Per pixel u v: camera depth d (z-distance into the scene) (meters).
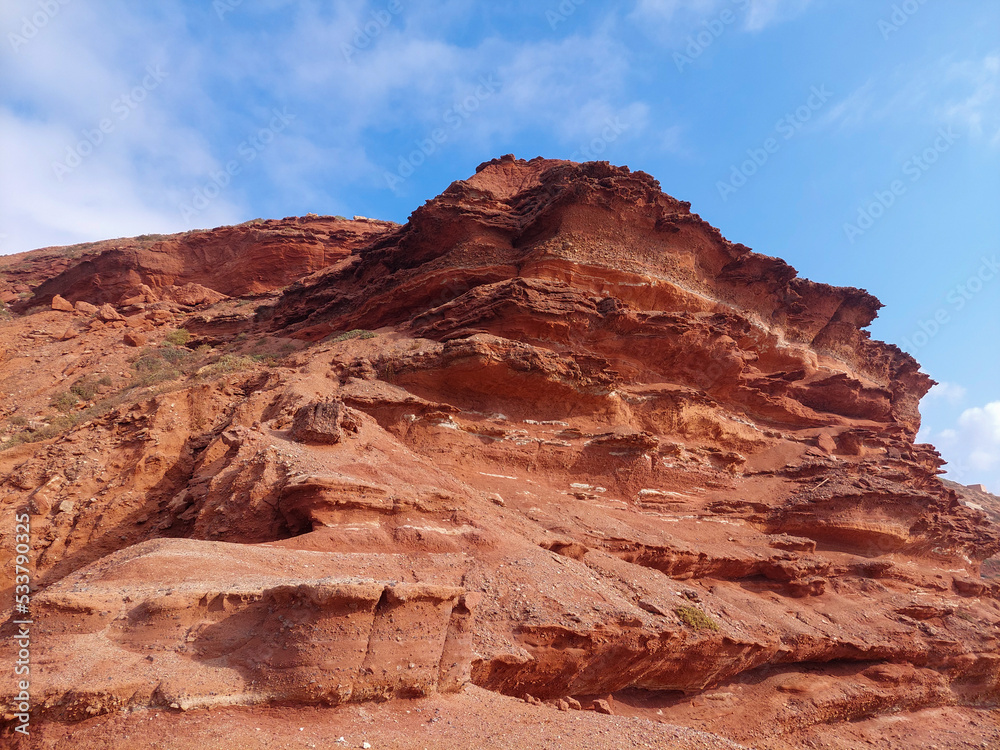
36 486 16.75
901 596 24.20
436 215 29.58
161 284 49.62
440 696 8.27
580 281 27.19
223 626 7.75
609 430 22.50
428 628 8.34
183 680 6.69
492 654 10.29
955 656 22.73
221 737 6.16
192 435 19.05
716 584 20.09
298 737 6.51
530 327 23.59
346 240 51.22
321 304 35.12
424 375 21.59
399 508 13.19
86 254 58.31
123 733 5.95
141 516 16.22
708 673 15.41
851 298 39.66
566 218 27.95
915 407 43.28
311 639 7.31
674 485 23.61
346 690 7.26
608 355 25.62
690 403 26.48
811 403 35.66
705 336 27.47
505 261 28.48
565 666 11.44
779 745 16.03
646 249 29.42
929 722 20.55
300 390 19.64
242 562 10.04
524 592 12.23
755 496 25.70
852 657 20.30
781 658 18.09
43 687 6.07
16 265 62.50
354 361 22.91
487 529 13.90
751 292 34.09
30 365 34.25
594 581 14.10
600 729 8.81
